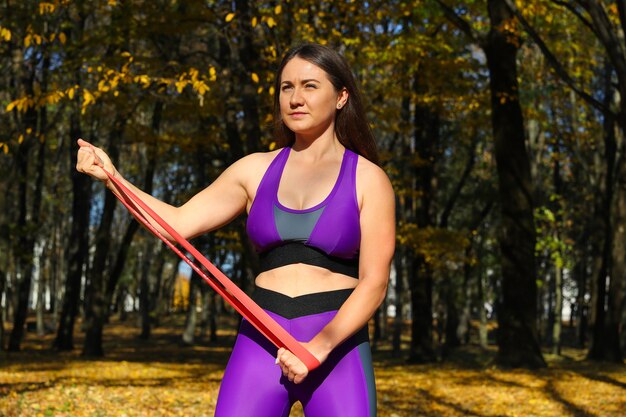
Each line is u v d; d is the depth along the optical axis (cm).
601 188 2311
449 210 2505
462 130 2378
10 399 934
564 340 4591
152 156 1955
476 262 2016
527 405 1056
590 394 1174
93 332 2256
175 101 1648
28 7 1260
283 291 236
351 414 227
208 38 2117
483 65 1844
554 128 2375
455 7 1717
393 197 241
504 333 1606
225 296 230
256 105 1409
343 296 236
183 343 3194
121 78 1046
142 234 4353
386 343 3709
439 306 2855
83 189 2608
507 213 1611
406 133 2017
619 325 2069
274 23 1014
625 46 1772
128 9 1481
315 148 246
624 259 2072
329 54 245
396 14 1525
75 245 2609
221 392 235
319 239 235
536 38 1010
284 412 234
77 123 2500
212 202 253
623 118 931
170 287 5225
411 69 1744
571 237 3294
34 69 1902
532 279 1603
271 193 243
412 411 991
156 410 920
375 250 234
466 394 1175
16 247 2223
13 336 2417
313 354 218
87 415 849
